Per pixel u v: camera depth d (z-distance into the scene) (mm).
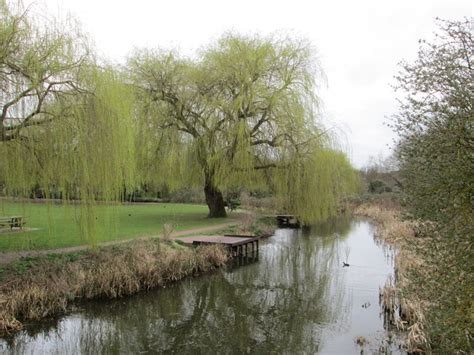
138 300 10195
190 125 19906
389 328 8531
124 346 7746
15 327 7789
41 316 8375
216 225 19594
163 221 19859
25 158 9195
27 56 8781
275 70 18531
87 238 10102
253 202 29281
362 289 11562
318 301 10523
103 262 10539
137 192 32250
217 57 18781
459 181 4445
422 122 4949
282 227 25766
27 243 11461
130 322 9000
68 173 9648
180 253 12375
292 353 7402
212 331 8531
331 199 19422
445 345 5320
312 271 13812
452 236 4602
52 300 8719
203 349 7625
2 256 10047
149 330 8570
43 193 9766
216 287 11828
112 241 12938
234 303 10422
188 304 10289
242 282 12430
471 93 4406
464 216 4523
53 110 9281
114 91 10797
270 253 16828
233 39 18781
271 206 28422
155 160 19953
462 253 4582
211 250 13508
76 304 9266
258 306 10164
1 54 8422
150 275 10812
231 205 26891
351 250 17516
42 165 9422
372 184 40312
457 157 4477
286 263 15055
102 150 9945
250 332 8469
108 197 10383
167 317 9344
